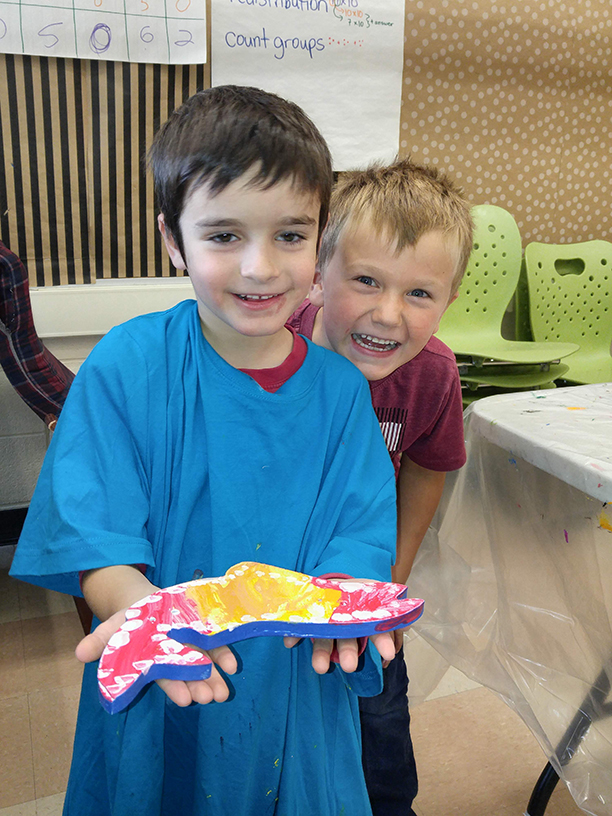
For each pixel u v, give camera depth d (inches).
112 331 21.4
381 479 23.3
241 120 18.0
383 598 17.4
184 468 20.7
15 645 59.6
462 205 28.5
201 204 18.1
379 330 27.4
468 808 43.2
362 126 78.9
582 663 39.9
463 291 79.3
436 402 33.2
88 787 22.9
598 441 37.0
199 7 67.5
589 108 89.4
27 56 63.7
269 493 21.3
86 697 23.3
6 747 47.4
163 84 69.1
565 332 86.9
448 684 55.9
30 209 67.5
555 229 93.0
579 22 84.9
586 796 39.1
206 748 21.7
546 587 41.5
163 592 16.7
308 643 22.6
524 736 50.2
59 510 18.7
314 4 72.6
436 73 80.4
